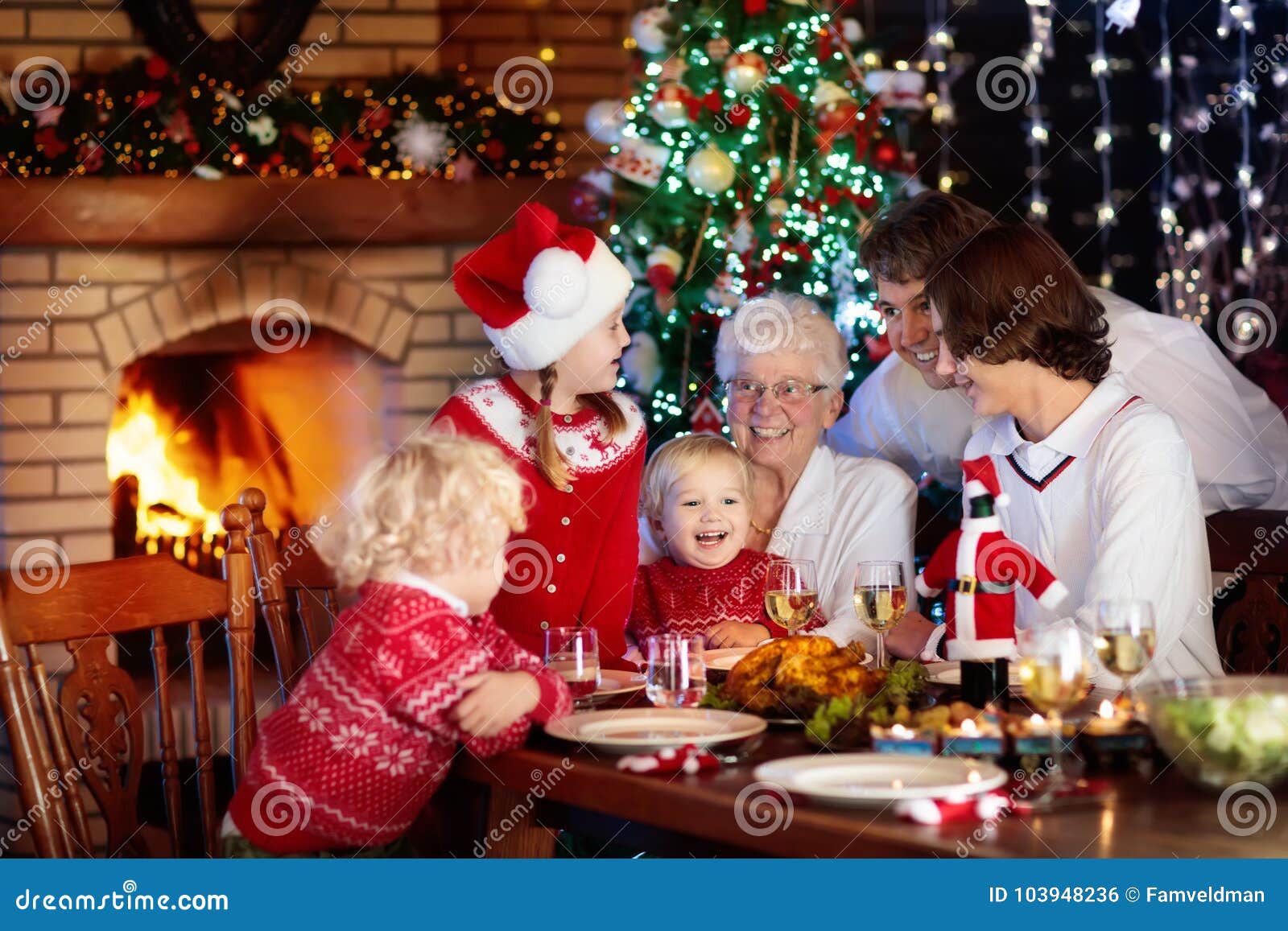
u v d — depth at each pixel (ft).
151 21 12.17
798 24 10.66
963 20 15.64
